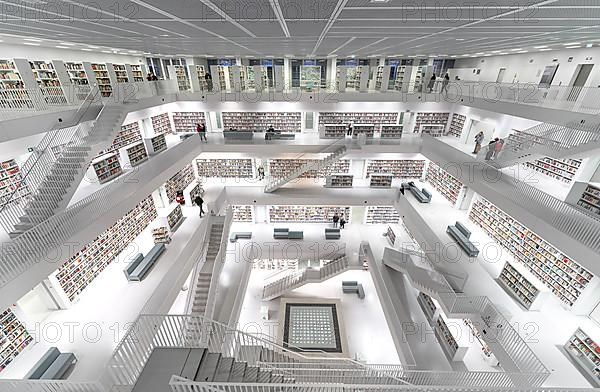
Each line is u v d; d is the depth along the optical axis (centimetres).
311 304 1578
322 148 1505
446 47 1022
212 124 1756
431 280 1077
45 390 428
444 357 1062
